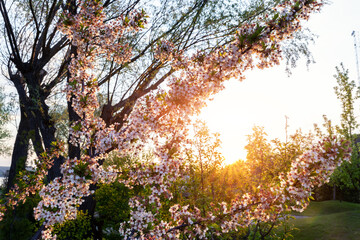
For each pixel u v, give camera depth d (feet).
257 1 24.98
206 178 20.90
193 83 9.55
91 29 12.88
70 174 9.90
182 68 12.00
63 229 25.34
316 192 72.69
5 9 23.15
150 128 10.52
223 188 20.52
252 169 20.33
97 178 10.53
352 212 42.47
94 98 12.60
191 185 20.30
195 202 19.69
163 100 9.53
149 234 11.25
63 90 12.75
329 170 9.09
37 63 25.82
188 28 25.89
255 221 17.07
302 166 9.47
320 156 8.98
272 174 19.49
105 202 34.81
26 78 24.93
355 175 56.08
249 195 10.76
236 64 9.34
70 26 12.79
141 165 11.34
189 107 9.37
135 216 11.73
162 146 10.49
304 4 9.29
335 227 35.76
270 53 9.39
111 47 14.47
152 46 24.14
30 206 20.31
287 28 9.37
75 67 12.92
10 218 19.56
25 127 34.19
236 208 10.52
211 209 18.58
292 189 9.42
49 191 10.23
